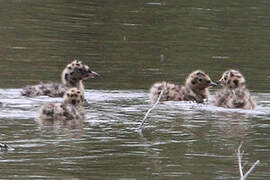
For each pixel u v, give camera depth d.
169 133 17.02
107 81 23.12
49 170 13.68
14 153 14.73
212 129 17.64
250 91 22.53
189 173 13.86
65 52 26.17
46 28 29.59
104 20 31.70
